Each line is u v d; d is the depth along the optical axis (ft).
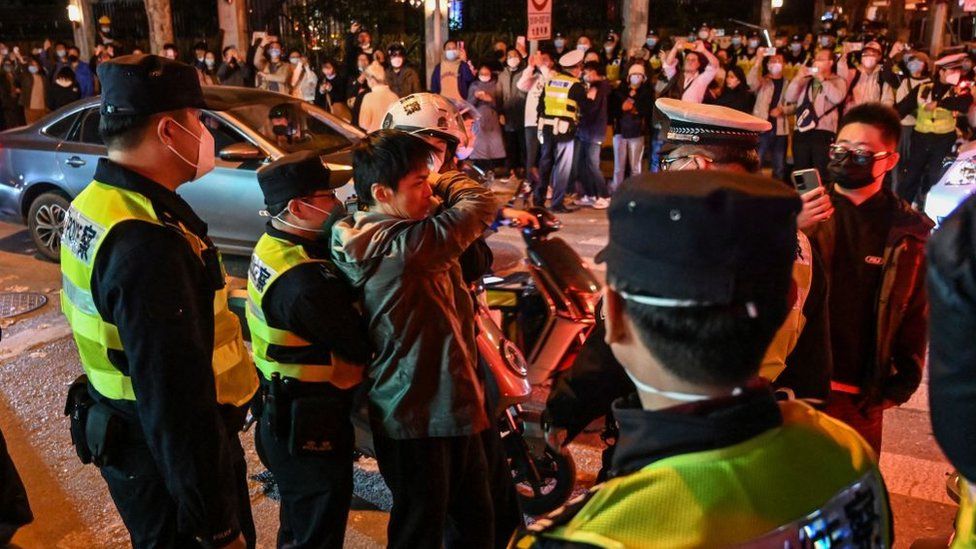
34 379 15.40
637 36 43.78
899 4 61.16
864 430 8.34
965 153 19.85
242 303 14.37
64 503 11.34
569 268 10.75
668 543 3.13
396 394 7.34
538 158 32.04
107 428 6.64
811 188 7.20
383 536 10.52
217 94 22.75
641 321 3.33
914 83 28.32
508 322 11.60
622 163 30.68
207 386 6.17
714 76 29.73
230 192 20.89
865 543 3.57
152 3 47.85
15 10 63.52
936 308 3.27
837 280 7.98
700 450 3.28
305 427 7.39
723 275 3.08
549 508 10.72
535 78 30.35
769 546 3.21
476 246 9.66
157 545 7.10
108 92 6.25
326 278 7.27
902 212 7.77
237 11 48.62
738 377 3.28
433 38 41.98
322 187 7.43
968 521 3.58
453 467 7.75
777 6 57.52
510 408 10.72
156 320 5.90
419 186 7.15
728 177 3.27
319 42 50.55
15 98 43.24
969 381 3.18
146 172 6.38
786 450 3.39
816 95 28.27
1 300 19.98
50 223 23.26
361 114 30.55
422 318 7.22
